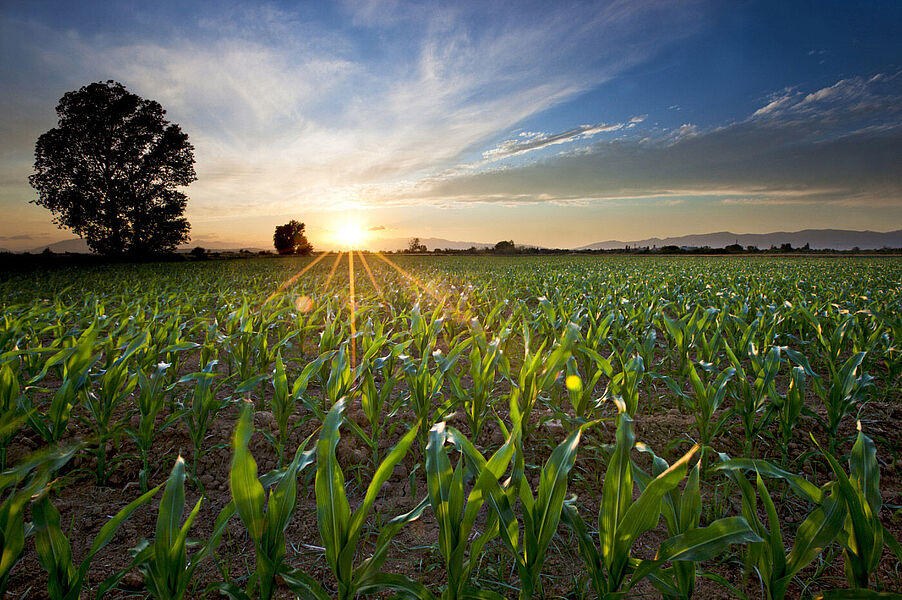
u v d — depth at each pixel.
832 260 38.41
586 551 1.77
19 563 2.29
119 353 4.04
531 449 3.47
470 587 1.68
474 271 22.70
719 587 2.17
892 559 2.33
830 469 3.21
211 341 4.89
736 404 3.22
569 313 6.59
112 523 1.58
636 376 3.38
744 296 9.57
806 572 2.25
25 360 4.41
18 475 1.46
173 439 3.62
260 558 1.59
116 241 39.72
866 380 3.09
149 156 40.53
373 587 1.64
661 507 1.78
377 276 19.36
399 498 2.96
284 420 3.20
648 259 44.94
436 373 3.49
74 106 37.88
